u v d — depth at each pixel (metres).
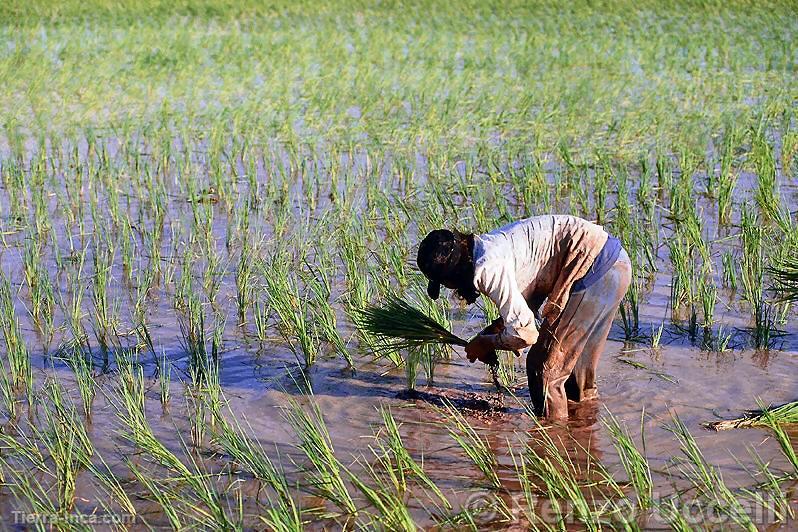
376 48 28.27
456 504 6.71
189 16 36.19
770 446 7.41
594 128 18.58
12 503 6.88
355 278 10.55
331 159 16.45
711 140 17.83
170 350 9.78
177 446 7.75
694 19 33.16
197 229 13.56
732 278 10.97
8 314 10.02
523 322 7.27
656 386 8.68
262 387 8.93
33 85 22.45
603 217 13.67
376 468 7.32
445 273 7.16
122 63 26.19
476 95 21.83
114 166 16.12
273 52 27.80
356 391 8.82
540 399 8.02
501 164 16.66
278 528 6.13
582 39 30.02
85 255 12.59
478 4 37.56
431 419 8.22
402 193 15.06
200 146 18.06
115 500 6.88
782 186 15.08
